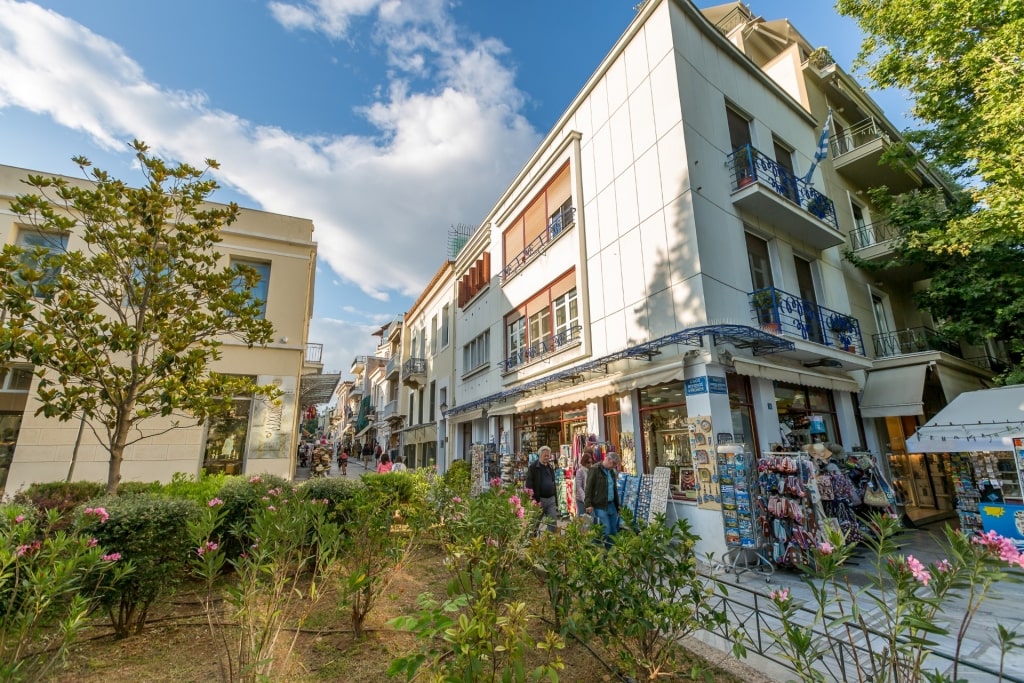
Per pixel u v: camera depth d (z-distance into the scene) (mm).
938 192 11500
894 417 11867
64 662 2770
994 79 7797
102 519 3531
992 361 13234
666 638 3596
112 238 6555
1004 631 2127
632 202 9656
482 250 17594
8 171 11266
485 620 2266
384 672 3182
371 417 41500
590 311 10664
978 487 7340
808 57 13648
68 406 5879
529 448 12734
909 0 9320
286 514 3625
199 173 7285
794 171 11469
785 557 6078
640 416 8867
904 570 2197
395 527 4828
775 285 9539
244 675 2738
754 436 7973
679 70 9008
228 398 7352
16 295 5566
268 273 13336
